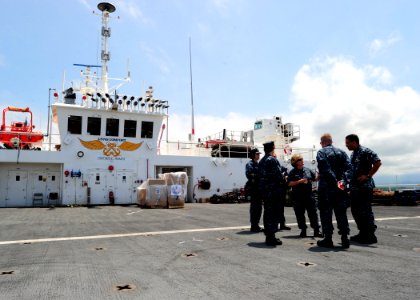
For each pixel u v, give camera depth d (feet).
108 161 59.52
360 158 18.37
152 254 15.38
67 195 56.34
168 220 30.76
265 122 87.71
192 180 66.49
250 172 23.11
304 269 12.19
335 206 16.69
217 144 74.23
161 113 63.41
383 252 15.25
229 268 12.53
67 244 18.33
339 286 10.07
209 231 23.13
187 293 9.69
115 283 10.84
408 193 50.03
